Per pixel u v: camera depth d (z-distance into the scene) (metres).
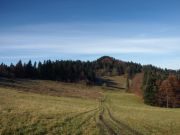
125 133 30.53
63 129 28.55
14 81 126.75
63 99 89.12
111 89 195.88
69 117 39.25
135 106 98.25
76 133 27.05
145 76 137.12
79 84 189.75
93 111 57.44
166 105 120.56
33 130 26.00
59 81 188.62
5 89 88.44
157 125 42.31
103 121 39.88
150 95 120.75
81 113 48.28
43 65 194.38
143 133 32.44
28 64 187.12
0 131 23.78
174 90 119.88
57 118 36.53
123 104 102.25
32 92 98.56
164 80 123.62
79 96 115.12
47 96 91.56
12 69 180.88
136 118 51.03
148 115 60.78
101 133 28.39
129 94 153.12
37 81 153.00
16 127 26.17
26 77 183.00
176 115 65.81
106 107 77.31
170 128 40.06
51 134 25.05
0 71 158.12
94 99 111.06
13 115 33.16
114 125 36.66
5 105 44.56
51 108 50.69
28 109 42.44
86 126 32.47
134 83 161.88
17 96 71.50
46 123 30.78
